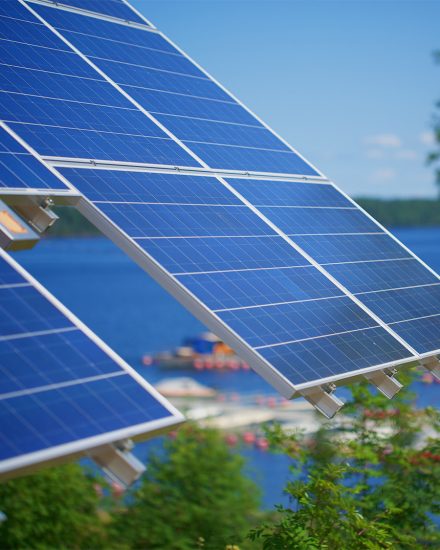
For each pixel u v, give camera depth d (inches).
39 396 309.7
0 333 324.5
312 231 568.7
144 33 681.6
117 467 313.0
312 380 417.7
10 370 312.8
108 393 327.3
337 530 593.9
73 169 463.2
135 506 863.1
